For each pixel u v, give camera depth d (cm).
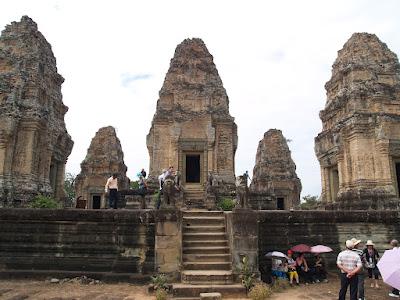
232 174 2820
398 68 2345
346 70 2356
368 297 1212
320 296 1227
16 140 2092
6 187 1966
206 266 1334
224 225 1555
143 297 1180
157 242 1330
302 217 1630
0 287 1309
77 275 1441
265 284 1288
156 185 2667
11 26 2322
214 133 2780
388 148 2142
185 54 3005
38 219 1520
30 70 2217
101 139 4584
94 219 1513
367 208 2036
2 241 1509
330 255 1633
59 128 2441
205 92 2878
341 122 2297
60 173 2545
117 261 1472
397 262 934
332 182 2525
